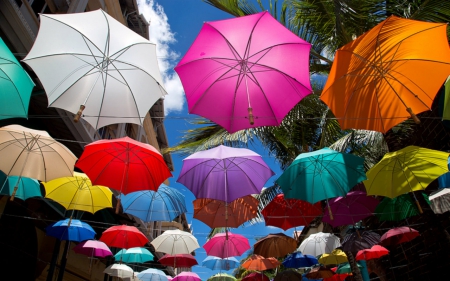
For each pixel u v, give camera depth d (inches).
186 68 135.0
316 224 540.7
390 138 192.7
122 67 133.3
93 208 202.7
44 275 318.0
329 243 276.2
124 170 156.6
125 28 137.9
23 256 287.1
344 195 164.9
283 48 131.6
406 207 200.4
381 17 232.5
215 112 137.1
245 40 129.5
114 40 132.4
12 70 112.7
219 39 129.8
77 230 236.1
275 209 222.5
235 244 282.5
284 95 135.9
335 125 311.6
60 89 125.6
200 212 225.1
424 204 192.2
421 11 212.4
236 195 193.8
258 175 199.8
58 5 277.9
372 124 130.2
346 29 241.4
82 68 129.7
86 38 129.3
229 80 136.6
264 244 275.7
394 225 290.2
